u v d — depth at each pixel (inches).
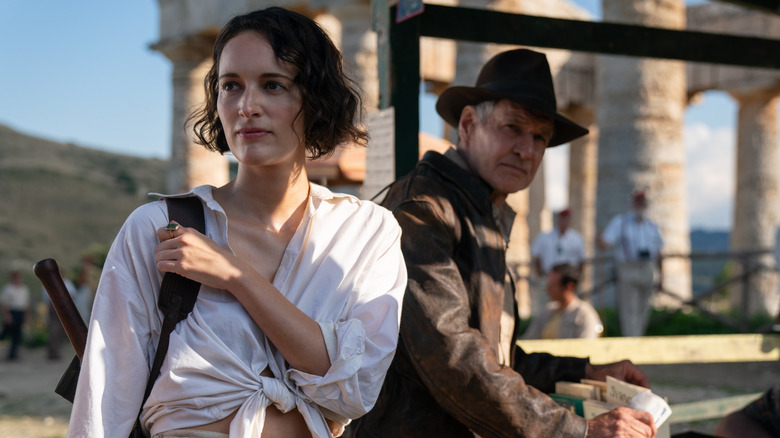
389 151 115.8
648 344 123.3
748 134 753.6
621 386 88.9
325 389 57.6
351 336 58.5
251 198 62.0
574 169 832.3
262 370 57.4
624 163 503.8
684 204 517.0
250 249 60.6
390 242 66.1
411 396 85.7
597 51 129.9
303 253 61.2
